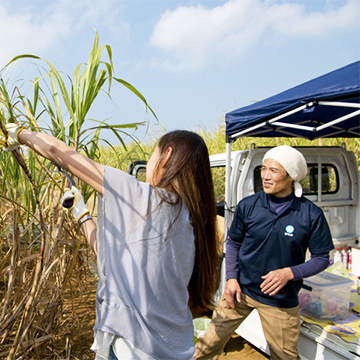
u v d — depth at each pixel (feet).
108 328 3.18
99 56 5.74
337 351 7.22
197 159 3.67
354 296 9.71
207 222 3.72
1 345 5.90
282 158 6.56
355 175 12.41
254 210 7.07
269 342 7.04
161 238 3.25
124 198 3.28
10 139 3.64
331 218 12.03
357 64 9.16
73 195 3.88
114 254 3.23
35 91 6.10
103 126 5.90
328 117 10.99
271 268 6.86
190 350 3.39
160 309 3.23
